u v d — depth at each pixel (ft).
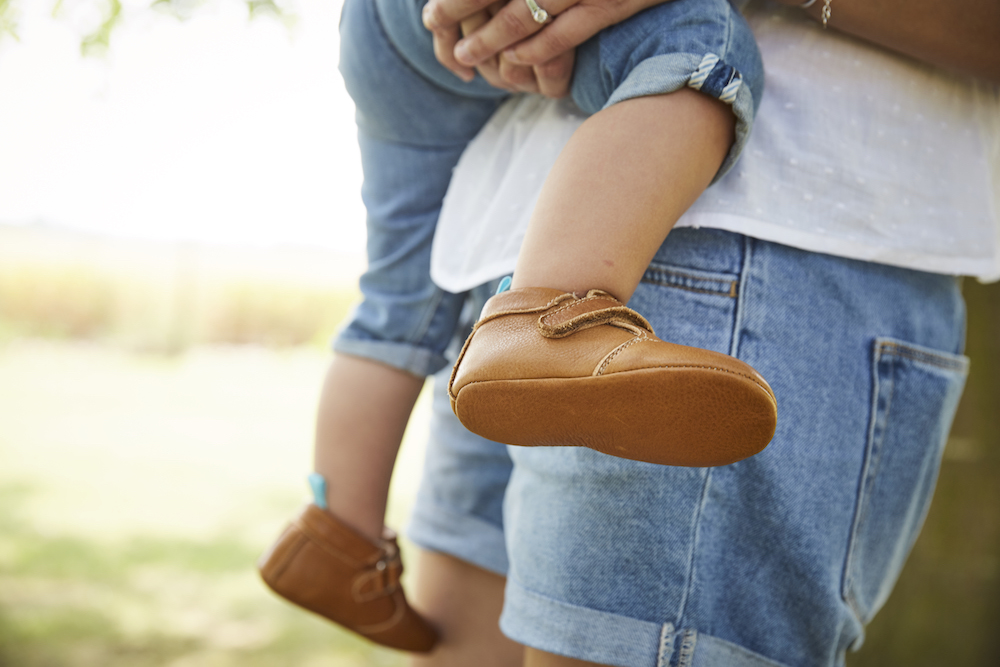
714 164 2.68
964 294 7.57
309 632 12.47
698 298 2.87
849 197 2.89
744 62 2.68
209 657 11.39
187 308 46.03
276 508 18.86
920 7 2.74
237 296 47.09
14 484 19.35
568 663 2.95
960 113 3.11
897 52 3.01
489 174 3.35
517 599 3.04
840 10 2.78
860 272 2.96
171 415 28.55
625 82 2.69
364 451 3.91
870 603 3.19
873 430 2.95
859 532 2.99
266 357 45.44
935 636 7.47
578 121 3.06
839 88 2.93
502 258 3.13
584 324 2.33
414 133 3.52
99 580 13.99
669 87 2.59
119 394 31.81
